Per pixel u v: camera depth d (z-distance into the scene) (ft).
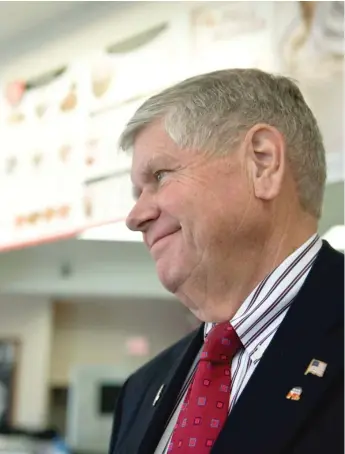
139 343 16.87
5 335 16.01
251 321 2.30
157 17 6.70
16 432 10.15
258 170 2.39
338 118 5.02
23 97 7.92
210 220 2.32
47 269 13.82
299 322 2.11
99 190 7.09
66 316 16.97
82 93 7.35
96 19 7.24
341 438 1.84
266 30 5.75
